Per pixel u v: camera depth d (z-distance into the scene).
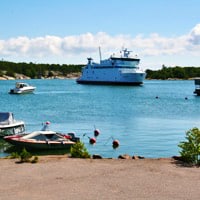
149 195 14.15
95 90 155.12
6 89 163.62
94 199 13.65
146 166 19.31
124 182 16.06
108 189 14.98
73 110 74.94
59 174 17.59
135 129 47.12
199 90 120.69
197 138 20.66
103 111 73.06
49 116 63.28
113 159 21.67
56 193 14.45
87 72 188.75
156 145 34.94
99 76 180.62
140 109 78.06
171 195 14.16
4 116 41.75
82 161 20.84
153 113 69.56
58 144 32.75
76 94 131.62
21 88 129.25
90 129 47.19
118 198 13.77
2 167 19.14
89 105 87.69
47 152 32.41
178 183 15.91
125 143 36.28
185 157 20.56
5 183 15.98
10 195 14.20
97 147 34.22
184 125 51.56
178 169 18.59
